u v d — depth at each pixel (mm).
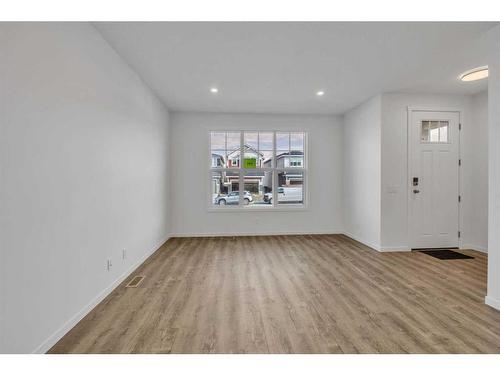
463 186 4574
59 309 1972
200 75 3686
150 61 3230
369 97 4699
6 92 1502
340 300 2635
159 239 4785
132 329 2111
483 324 2189
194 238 5516
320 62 3289
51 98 1885
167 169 5367
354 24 2488
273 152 5902
